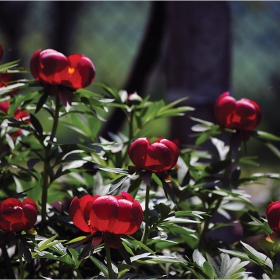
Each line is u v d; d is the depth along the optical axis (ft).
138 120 11.78
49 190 11.74
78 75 10.80
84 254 10.10
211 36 14.19
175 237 11.32
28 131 11.39
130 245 10.36
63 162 11.08
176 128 14.43
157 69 41.75
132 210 10.11
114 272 10.35
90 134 11.77
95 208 10.09
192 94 14.17
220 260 10.67
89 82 10.85
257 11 33.19
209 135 11.53
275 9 32.94
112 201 10.10
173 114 11.78
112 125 15.74
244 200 11.34
